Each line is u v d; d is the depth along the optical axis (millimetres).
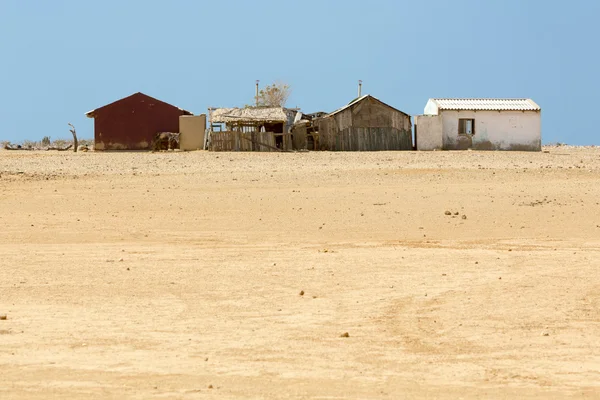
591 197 48781
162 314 21328
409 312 21547
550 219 41719
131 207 45375
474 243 35000
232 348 17953
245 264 29094
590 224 40344
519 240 35844
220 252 32188
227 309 21938
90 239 36156
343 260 29906
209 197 48594
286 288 24750
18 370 16062
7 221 40938
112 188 52781
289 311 21719
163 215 43000
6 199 47938
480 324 20328
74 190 51781
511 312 21516
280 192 50719
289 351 17781
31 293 23969
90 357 17078
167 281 25844
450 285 24969
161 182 55906
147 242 35312
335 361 17031
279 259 30250
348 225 40125
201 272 27438
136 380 15414
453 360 17266
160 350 17719
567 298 23047
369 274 26969
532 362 17141
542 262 29156
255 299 23203
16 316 20953
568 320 20719
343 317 21016
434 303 22562
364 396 14586
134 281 25859
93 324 20125
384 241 35656
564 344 18594
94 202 47000
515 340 18891
